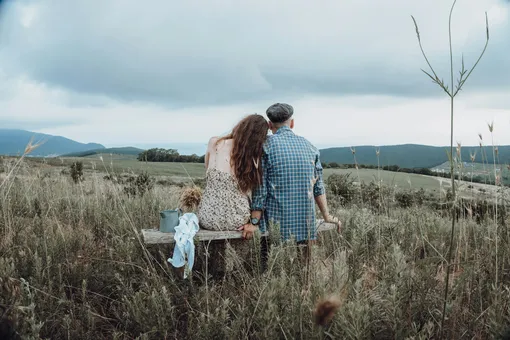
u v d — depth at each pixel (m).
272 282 2.21
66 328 2.39
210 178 3.67
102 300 3.01
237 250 3.55
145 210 5.50
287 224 3.54
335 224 3.92
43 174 7.39
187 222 3.45
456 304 2.37
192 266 3.26
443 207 4.97
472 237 3.84
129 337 2.47
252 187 3.54
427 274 2.65
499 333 1.85
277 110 3.81
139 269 3.27
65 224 4.67
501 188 3.40
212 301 2.63
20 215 4.96
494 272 2.79
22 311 2.04
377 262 3.18
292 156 3.53
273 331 2.03
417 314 2.41
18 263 3.01
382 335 2.22
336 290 2.13
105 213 5.12
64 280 3.07
